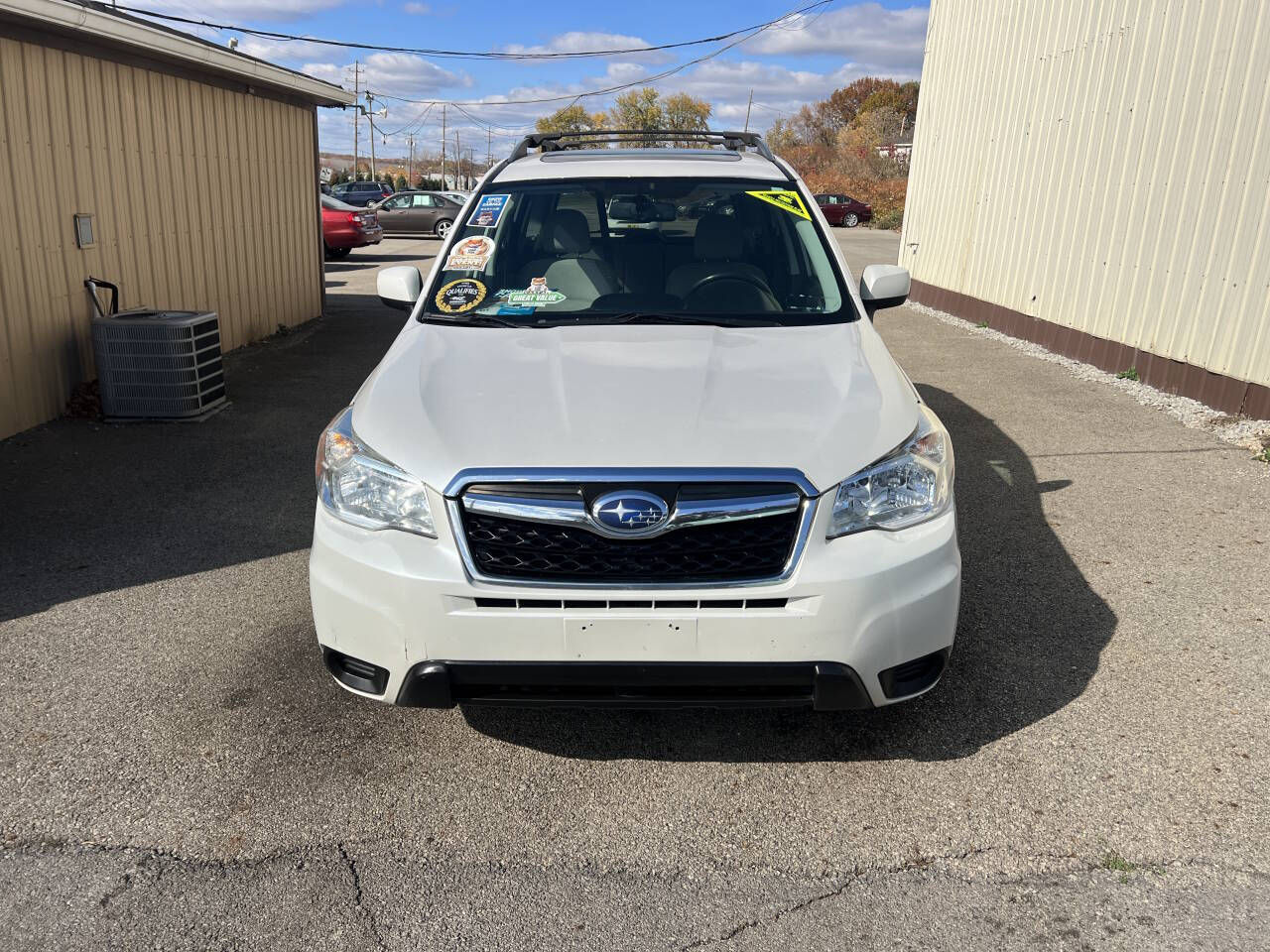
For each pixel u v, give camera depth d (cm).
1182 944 231
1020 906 245
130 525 511
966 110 1195
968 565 450
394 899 249
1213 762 301
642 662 264
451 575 264
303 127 1149
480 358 331
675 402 291
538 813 283
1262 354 663
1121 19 846
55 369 708
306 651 376
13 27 649
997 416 712
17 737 318
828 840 271
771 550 265
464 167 12062
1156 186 792
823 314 375
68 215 716
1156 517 509
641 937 237
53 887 253
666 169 434
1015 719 327
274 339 1065
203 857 264
